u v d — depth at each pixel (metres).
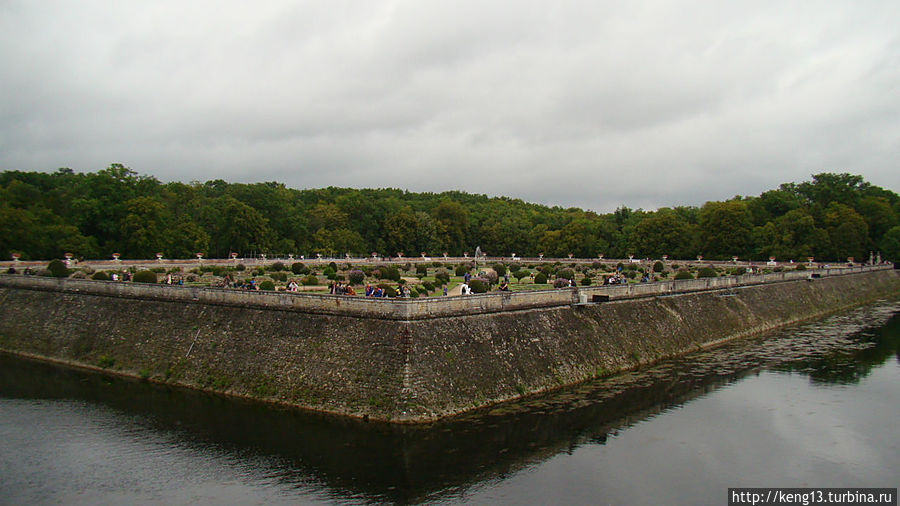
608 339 48.50
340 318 38.25
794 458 31.19
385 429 32.84
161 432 33.47
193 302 46.03
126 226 91.31
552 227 168.38
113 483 27.64
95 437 33.00
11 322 55.00
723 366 49.94
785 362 51.66
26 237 82.62
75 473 28.69
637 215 173.50
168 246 96.44
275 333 40.41
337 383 36.00
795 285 84.31
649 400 40.16
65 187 118.19
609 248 145.12
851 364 51.03
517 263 124.06
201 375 41.50
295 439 32.00
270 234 116.00
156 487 27.27
